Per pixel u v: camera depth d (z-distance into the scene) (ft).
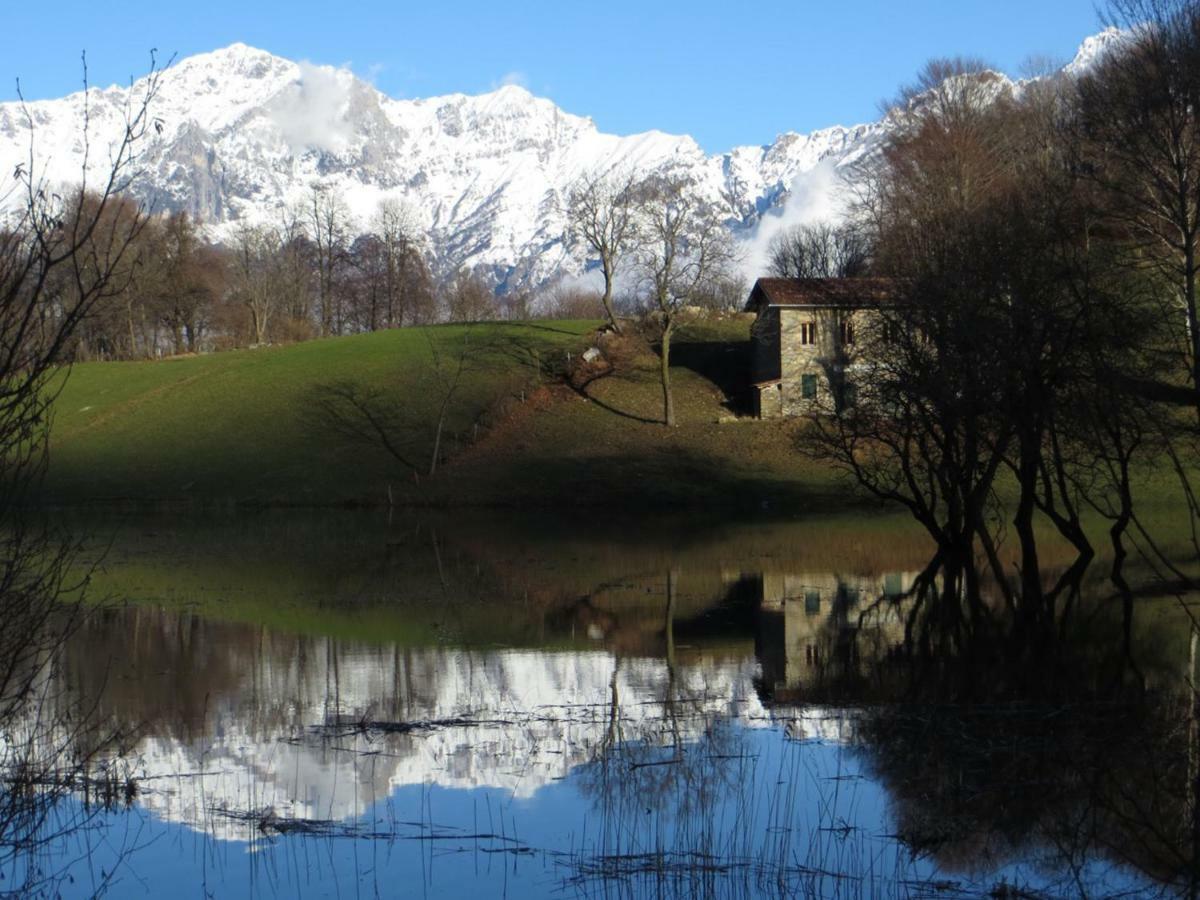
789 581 126.11
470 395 301.22
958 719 66.28
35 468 36.96
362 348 345.72
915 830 49.88
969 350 110.73
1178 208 143.13
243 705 72.18
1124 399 87.92
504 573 134.92
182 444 283.38
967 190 232.94
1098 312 101.96
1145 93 138.72
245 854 48.70
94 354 416.67
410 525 200.13
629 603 111.65
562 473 248.52
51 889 45.73
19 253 34.78
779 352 272.72
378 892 44.80
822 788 55.31
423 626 99.76
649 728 66.54
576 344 327.47
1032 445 107.55
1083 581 118.42
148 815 53.26
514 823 51.75
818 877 45.29
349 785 57.21
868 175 290.97
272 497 245.24
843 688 74.95
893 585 121.29
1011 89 298.97
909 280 124.88
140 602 113.70
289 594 118.83
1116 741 60.70
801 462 243.40
